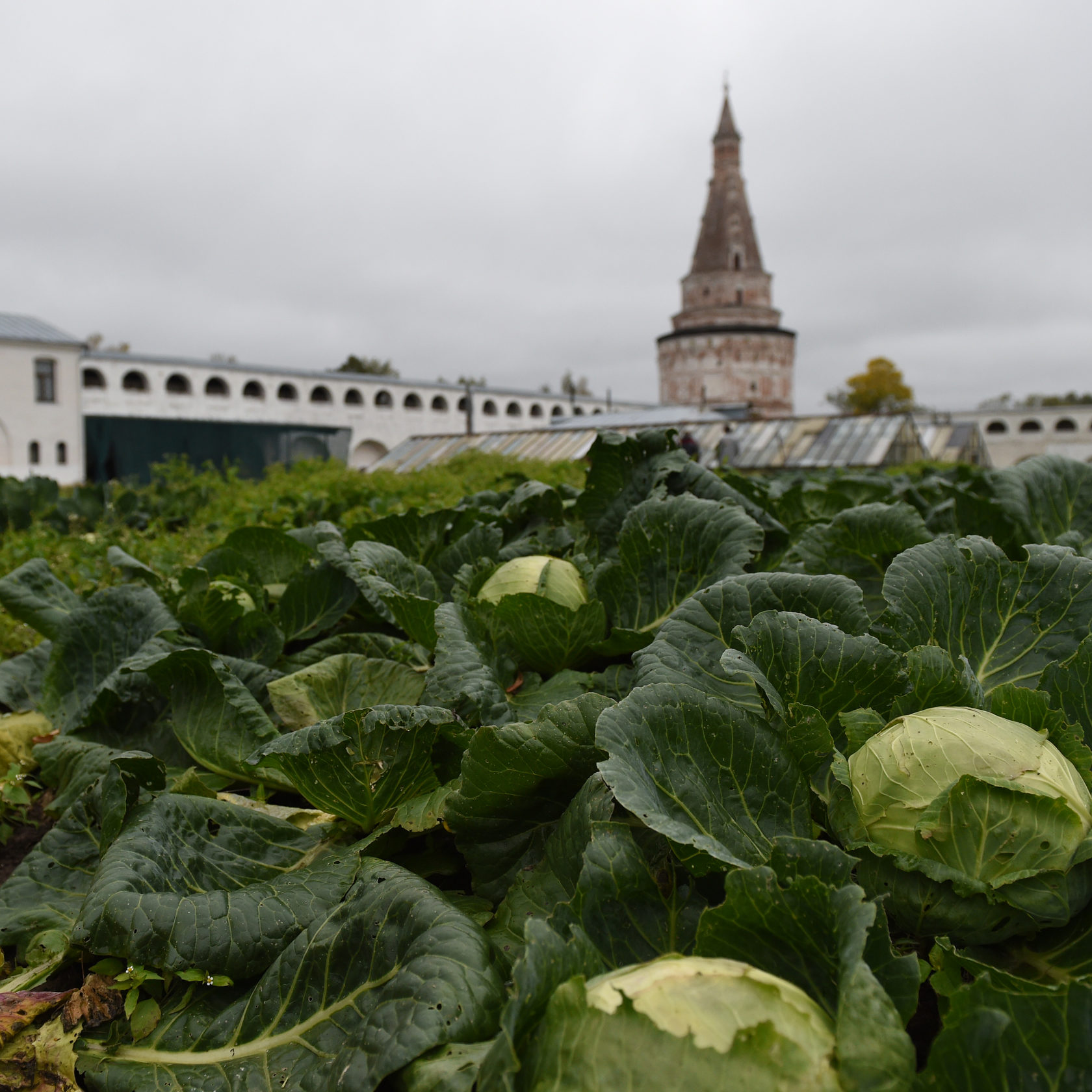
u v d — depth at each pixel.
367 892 2.22
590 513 4.96
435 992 1.80
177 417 59.00
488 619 3.62
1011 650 2.70
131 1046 2.11
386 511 10.02
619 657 3.68
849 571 4.14
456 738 2.76
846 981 1.38
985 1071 1.32
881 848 1.88
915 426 33.62
